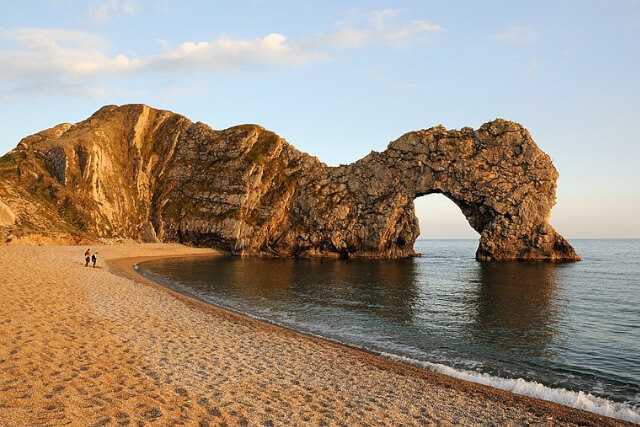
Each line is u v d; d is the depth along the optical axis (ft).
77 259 173.37
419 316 104.32
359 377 52.54
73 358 44.11
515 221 277.03
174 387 40.01
